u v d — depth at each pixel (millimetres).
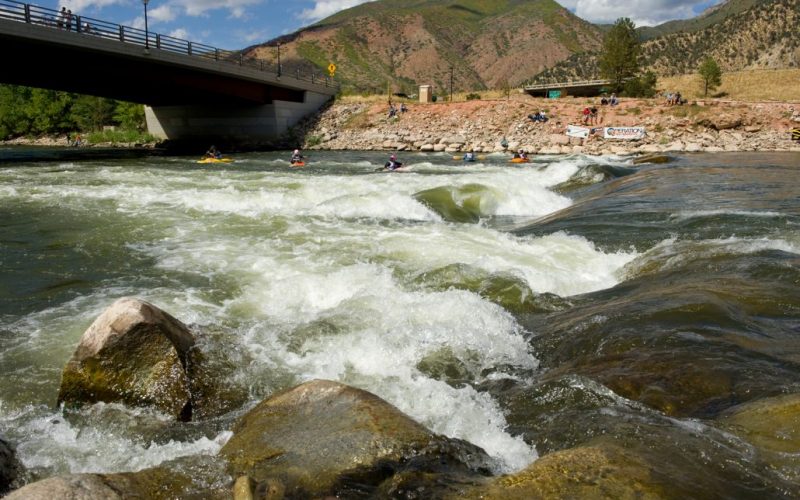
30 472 4430
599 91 61531
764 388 4902
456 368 6223
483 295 8570
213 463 4148
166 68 41562
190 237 12398
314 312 7949
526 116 48562
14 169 26422
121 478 3707
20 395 5758
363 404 4473
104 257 10805
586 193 19688
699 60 162250
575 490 3258
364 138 50156
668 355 5695
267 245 11727
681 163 27609
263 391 5789
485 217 16812
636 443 4031
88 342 5531
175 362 5555
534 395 5305
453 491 3449
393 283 9125
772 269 8297
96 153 44250
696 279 8219
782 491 3436
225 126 53969
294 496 3588
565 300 8344
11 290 8922
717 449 3918
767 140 40531
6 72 39625
